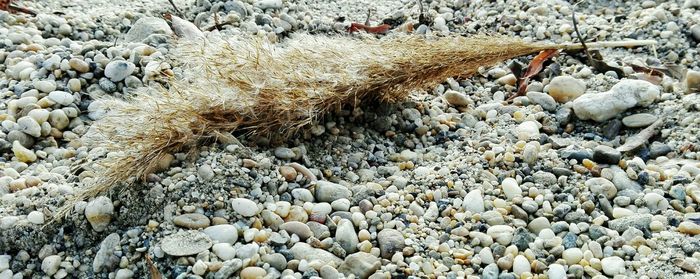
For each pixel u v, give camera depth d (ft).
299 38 1.37
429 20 1.81
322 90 1.16
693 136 1.26
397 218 1.06
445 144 1.29
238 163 1.07
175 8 1.77
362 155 1.22
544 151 1.23
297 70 1.19
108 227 1.03
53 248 1.02
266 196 1.05
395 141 1.29
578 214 1.06
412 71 1.26
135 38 1.61
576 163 1.19
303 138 1.22
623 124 1.33
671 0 1.80
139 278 0.97
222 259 0.94
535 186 1.13
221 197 1.02
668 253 0.98
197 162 1.06
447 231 1.04
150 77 1.38
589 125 1.36
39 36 1.58
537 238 1.01
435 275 0.95
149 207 1.02
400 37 1.37
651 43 1.60
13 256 1.03
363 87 1.22
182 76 1.39
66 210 1.01
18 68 1.40
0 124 1.26
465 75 1.45
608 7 1.85
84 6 1.87
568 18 1.78
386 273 0.93
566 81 1.43
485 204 1.08
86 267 1.00
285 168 1.10
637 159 1.19
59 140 1.28
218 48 1.22
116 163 1.04
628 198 1.10
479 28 1.79
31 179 1.12
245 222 1.00
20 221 1.03
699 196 1.09
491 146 1.24
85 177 1.11
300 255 0.96
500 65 1.58
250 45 1.23
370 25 1.83
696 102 1.33
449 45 1.31
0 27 1.62
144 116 1.09
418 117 1.33
